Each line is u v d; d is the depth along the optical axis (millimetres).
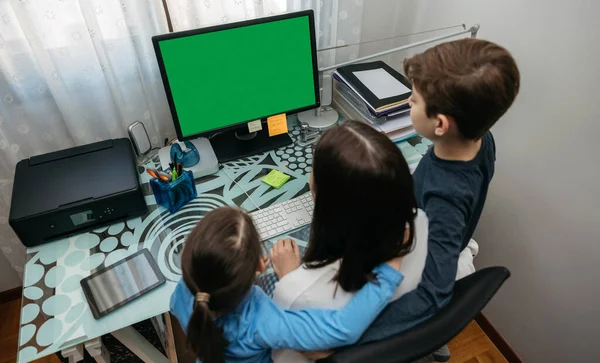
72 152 1354
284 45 1396
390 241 741
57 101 1349
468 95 770
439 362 1417
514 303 1661
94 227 1250
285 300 810
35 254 1179
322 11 1585
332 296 780
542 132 1326
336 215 727
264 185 1391
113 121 1495
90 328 1012
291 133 1612
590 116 1174
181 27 1400
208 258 738
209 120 1423
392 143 716
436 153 930
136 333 1266
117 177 1262
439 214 854
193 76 1321
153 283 1098
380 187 676
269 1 1464
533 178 1407
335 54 1709
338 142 697
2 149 1413
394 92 1495
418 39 1754
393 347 740
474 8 1441
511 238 1574
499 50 801
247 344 797
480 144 938
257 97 1450
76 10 1232
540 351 1618
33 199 1182
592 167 1214
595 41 1103
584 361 1454
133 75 1425
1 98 1318
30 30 1208
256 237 812
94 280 1109
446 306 806
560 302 1465
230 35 1304
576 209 1301
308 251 825
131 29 1341
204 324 736
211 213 813
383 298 743
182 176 1275
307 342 748
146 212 1300
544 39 1231
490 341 1822
